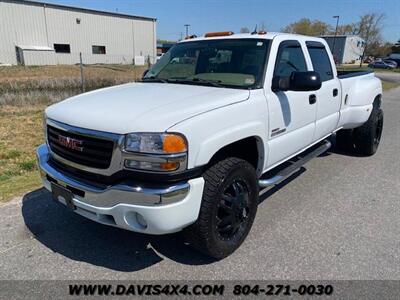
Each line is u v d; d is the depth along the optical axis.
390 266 2.87
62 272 2.79
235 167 2.79
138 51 47.31
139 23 46.34
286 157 3.86
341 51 60.97
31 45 36.88
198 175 2.58
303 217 3.73
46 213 3.73
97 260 2.95
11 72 27.78
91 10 40.88
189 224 2.59
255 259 2.97
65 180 2.72
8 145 6.46
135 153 2.35
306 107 3.95
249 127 2.97
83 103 2.95
